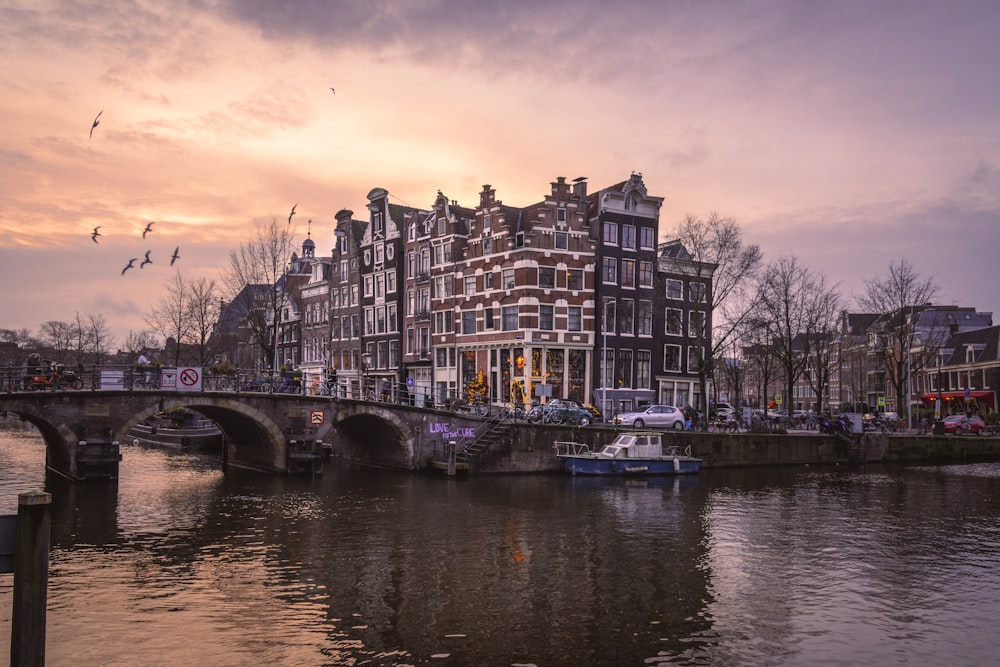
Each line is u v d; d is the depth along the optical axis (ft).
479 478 136.67
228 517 95.55
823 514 102.27
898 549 82.07
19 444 195.31
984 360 255.29
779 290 208.03
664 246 213.66
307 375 253.44
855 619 59.36
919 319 287.89
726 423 173.47
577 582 68.18
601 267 182.70
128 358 312.50
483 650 52.29
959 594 66.03
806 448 166.91
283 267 194.59
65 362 315.17
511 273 177.37
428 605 61.46
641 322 188.65
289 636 54.34
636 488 125.90
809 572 72.43
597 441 147.84
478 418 148.56
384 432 149.89
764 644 53.93
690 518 98.02
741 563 75.46
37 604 29.07
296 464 135.85
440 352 198.80
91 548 78.79
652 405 171.01
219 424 154.51
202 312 218.18
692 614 60.08
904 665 50.67
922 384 288.51
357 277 230.27
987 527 94.17
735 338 178.81
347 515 97.55
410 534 86.53
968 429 200.54
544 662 50.39
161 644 52.49
